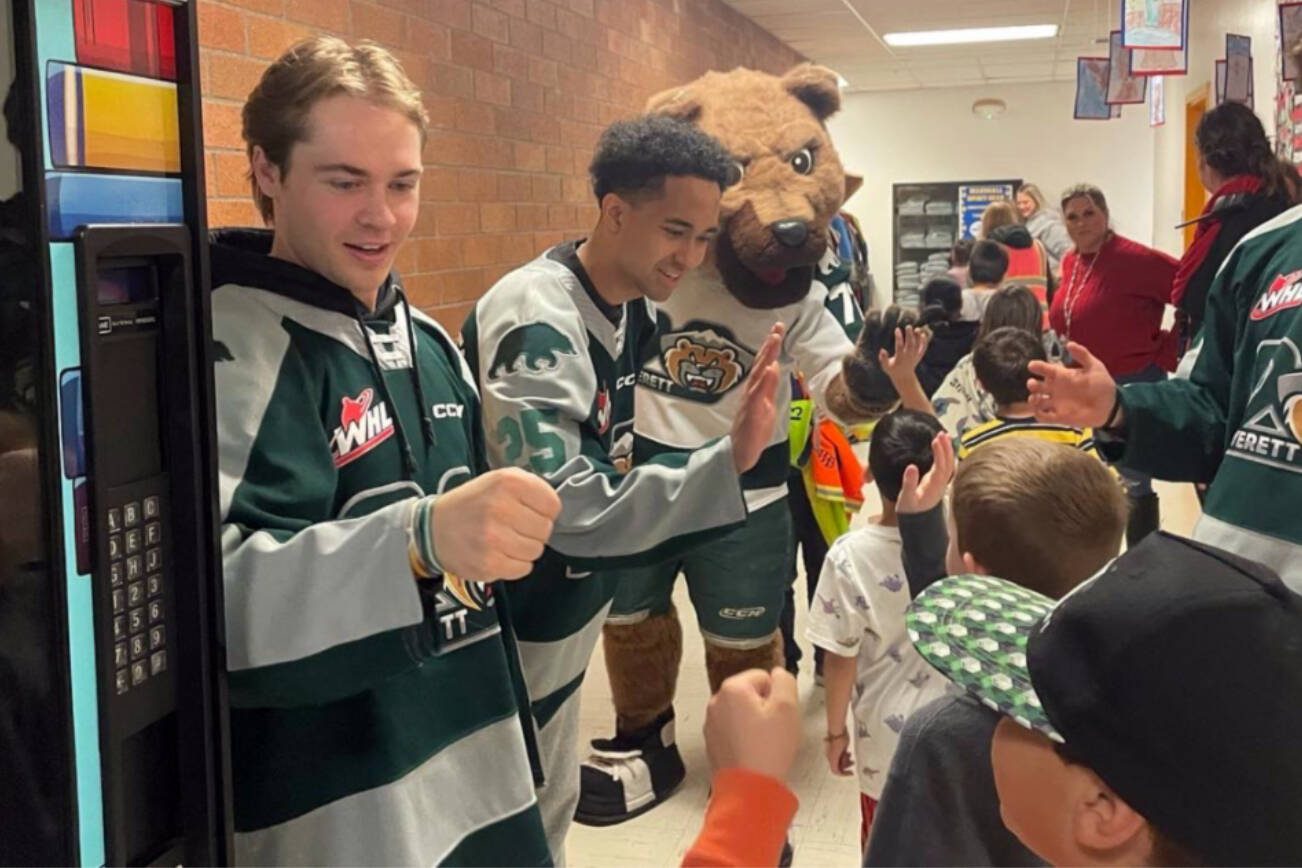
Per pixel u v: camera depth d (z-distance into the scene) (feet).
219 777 3.23
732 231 8.48
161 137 3.05
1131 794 2.49
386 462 4.11
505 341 5.74
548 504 3.42
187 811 3.20
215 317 3.78
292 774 3.89
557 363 5.64
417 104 4.10
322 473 3.78
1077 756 2.63
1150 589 2.58
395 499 4.12
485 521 3.33
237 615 3.40
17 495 2.77
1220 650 2.44
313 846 3.89
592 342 6.08
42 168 2.68
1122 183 37.52
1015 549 4.79
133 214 2.96
